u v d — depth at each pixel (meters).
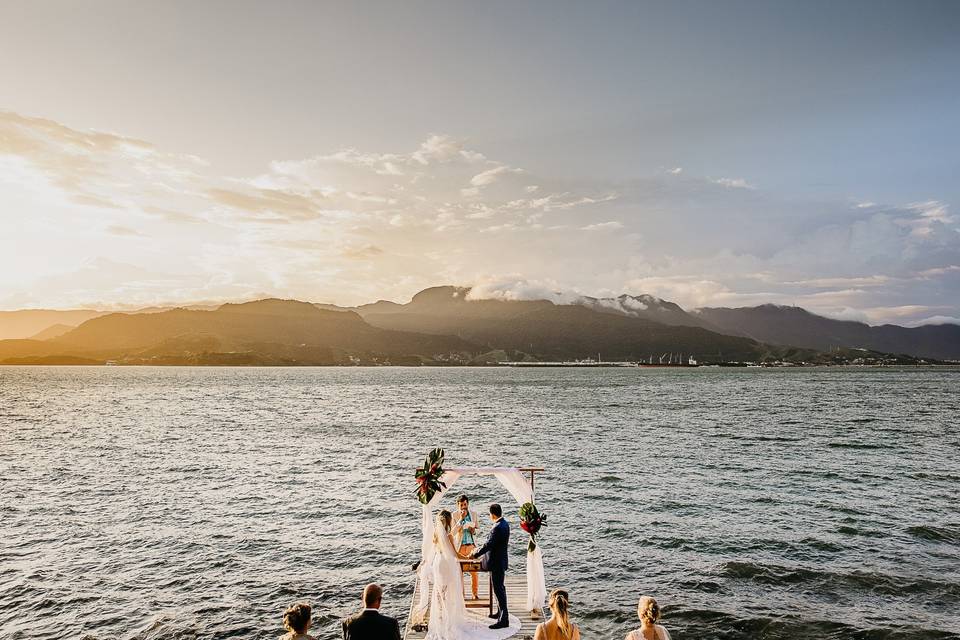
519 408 88.00
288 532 23.20
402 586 17.81
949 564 19.09
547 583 18.09
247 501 28.22
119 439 50.94
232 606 16.34
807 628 14.84
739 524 23.83
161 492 30.09
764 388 147.62
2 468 36.66
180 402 99.88
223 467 37.38
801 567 18.94
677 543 21.58
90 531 23.22
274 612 15.98
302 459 40.72
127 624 15.27
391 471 36.28
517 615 12.91
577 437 52.38
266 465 38.22
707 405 89.44
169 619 15.53
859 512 25.38
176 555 20.48
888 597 16.62
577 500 28.39
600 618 15.65
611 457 40.84
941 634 14.41
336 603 16.61
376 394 129.38
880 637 14.32
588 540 22.19
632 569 19.12
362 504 27.70
